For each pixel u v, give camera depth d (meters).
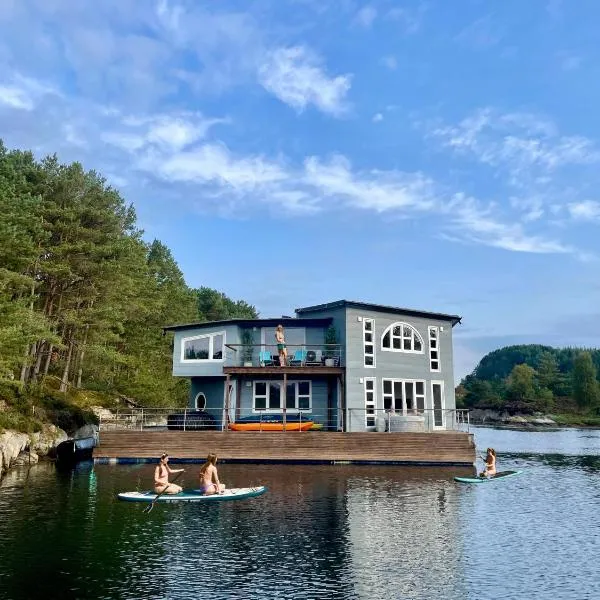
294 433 30.20
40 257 37.56
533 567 13.52
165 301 60.69
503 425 120.94
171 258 76.75
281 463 30.03
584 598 11.61
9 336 27.22
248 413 35.12
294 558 13.90
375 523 17.48
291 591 11.73
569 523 18.03
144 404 46.88
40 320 32.47
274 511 18.92
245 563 13.48
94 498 20.91
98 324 40.22
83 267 39.16
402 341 36.34
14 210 31.50
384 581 12.41
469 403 146.50
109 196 41.56
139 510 19.00
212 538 15.57
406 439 30.22
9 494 21.53
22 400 34.91
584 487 25.70
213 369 35.81
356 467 29.33
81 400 44.69
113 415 43.62
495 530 16.97
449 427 37.19
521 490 24.22
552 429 107.12
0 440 27.97
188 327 37.03
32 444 31.81
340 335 34.94
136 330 54.34
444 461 30.09
